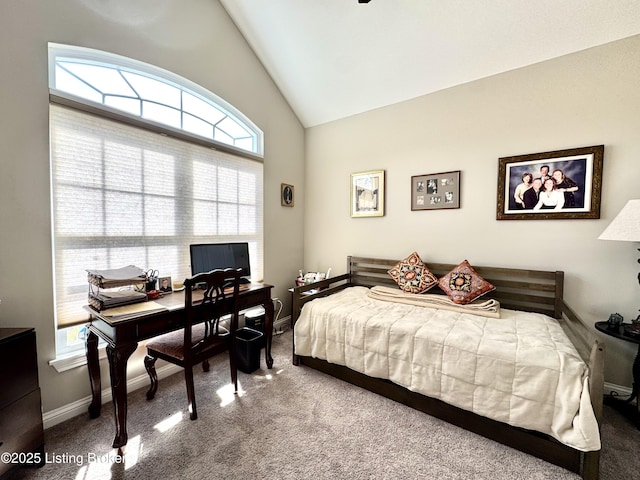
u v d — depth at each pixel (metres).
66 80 1.79
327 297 2.76
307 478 1.35
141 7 2.05
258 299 2.34
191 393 1.77
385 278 3.13
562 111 2.19
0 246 1.49
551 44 2.14
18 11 1.51
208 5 2.53
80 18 1.74
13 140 1.52
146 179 2.13
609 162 2.05
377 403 1.95
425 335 1.82
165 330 1.69
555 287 2.23
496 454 1.50
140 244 2.11
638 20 1.88
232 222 2.83
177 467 1.40
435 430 1.68
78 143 1.76
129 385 2.07
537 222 2.32
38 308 1.63
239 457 1.47
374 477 1.36
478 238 2.59
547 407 1.42
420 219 2.90
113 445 1.49
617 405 1.88
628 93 1.97
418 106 2.87
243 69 2.89
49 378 1.68
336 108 3.32
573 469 1.38
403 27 2.34
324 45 2.67
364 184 3.25
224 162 2.74
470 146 2.59
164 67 2.20
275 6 2.50
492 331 1.84
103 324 1.59
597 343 1.29
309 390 2.11
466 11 2.12
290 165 3.54
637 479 1.35
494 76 2.45
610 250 2.06
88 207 1.82
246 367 2.35
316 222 3.69
